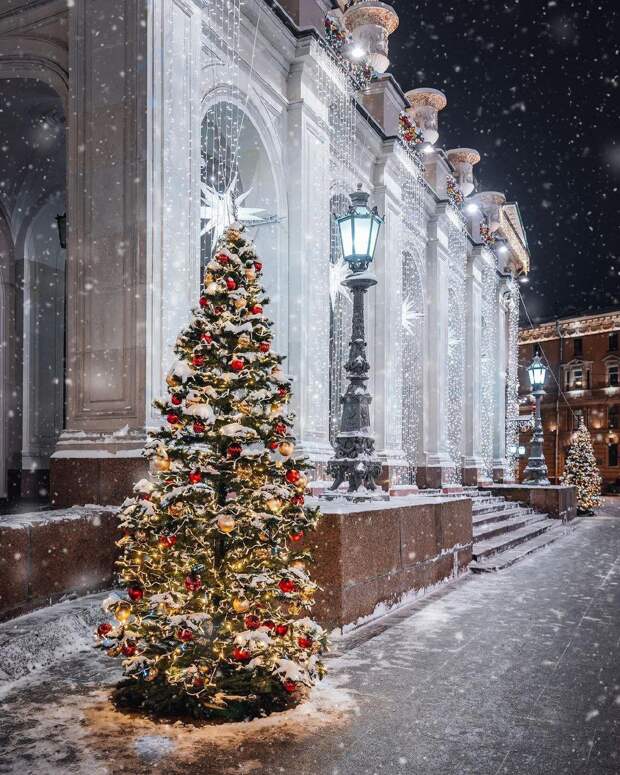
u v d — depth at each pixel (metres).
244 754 3.98
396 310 17.30
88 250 9.25
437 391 20.66
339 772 3.77
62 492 8.86
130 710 4.66
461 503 11.11
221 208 11.58
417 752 4.05
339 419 16.14
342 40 14.41
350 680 5.45
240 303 5.04
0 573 5.86
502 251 29.77
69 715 4.56
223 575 4.74
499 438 29.97
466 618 7.78
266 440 4.90
